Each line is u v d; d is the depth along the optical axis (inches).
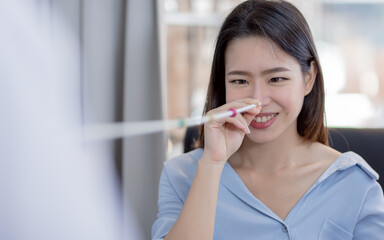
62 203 60.7
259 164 38.0
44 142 60.1
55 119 60.9
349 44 85.6
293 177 36.8
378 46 85.7
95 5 62.8
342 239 34.1
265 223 34.5
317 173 36.6
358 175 36.1
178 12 80.8
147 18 63.5
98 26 63.1
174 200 38.6
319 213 34.5
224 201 36.4
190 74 81.9
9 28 59.6
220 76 38.5
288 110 33.5
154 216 64.4
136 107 63.4
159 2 63.4
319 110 38.2
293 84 33.3
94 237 62.3
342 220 34.5
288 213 35.1
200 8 81.1
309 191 35.1
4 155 58.8
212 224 31.4
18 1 60.0
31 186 59.6
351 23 85.0
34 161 59.7
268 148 37.3
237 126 32.0
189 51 81.6
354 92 85.5
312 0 81.8
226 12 41.4
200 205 31.6
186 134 48.9
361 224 35.0
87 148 62.6
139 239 64.0
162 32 65.6
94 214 62.5
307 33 35.0
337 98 85.7
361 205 34.7
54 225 60.4
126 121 63.2
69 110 62.3
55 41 62.1
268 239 34.4
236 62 33.4
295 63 33.4
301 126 38.6
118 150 65.7
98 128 63.2
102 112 63.8
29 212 59.7
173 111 82.0
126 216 63.4
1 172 58.8
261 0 35.4
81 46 63.3
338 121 85.7
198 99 82.3
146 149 63.7
